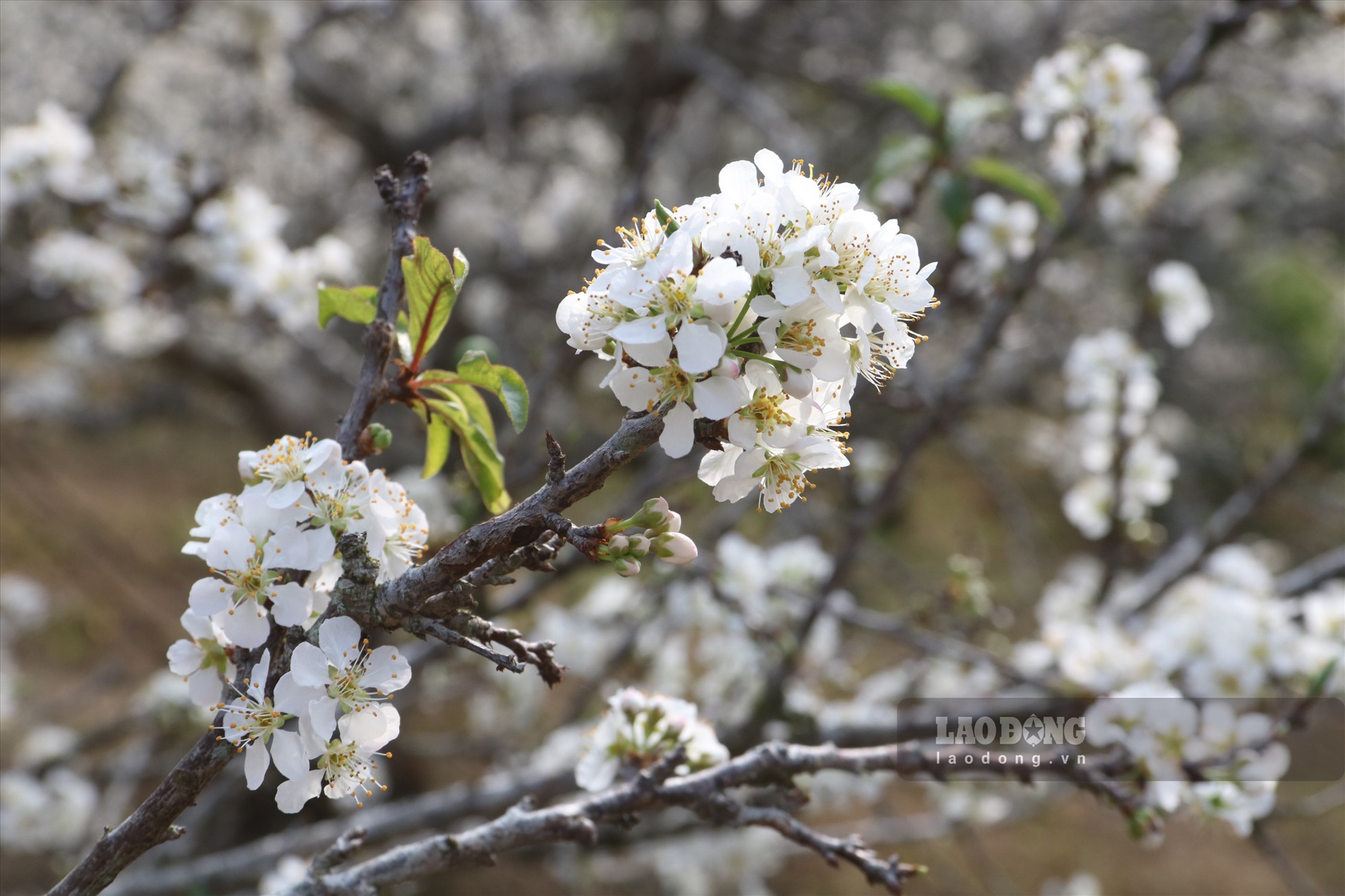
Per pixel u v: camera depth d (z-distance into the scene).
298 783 1.48
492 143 7.39
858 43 8.28
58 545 8.16
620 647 4.24
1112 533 4.73
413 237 1.84
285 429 7.86
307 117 8.24
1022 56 8.30
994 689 4.36
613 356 1.43
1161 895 7.80
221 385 7.76
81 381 8.34
